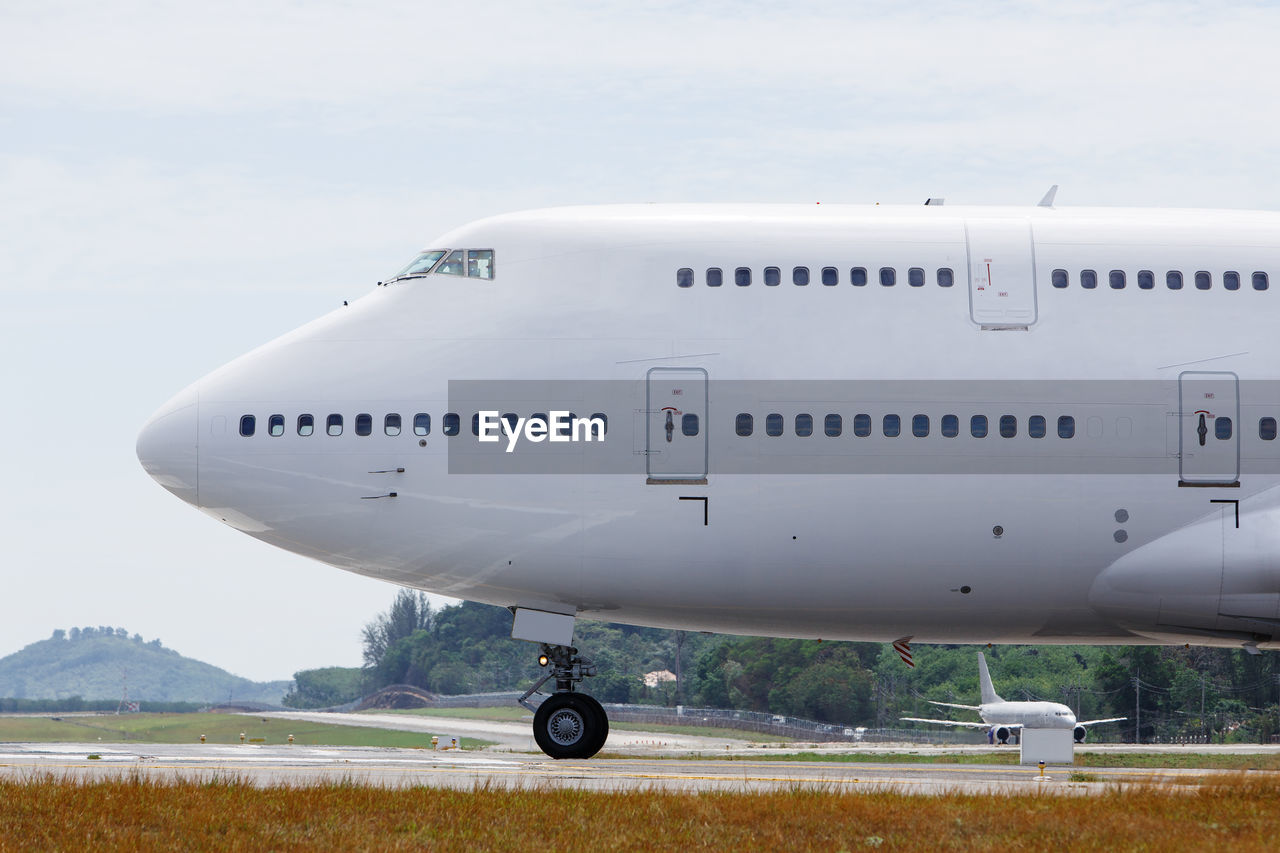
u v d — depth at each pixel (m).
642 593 93.75
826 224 95.94
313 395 94.56
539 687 96.12
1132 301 94.56
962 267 94.38
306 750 114.62
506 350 93.50
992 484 92.38
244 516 95.81
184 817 59.75
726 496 91.88
